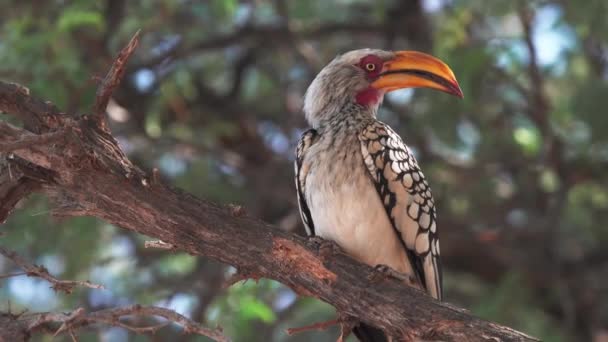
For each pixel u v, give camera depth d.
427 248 7.41
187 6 13.03
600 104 11.59
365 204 7.12
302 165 7.36
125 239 13.02
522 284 12.78
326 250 6.13
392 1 14.09
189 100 14.15
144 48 13.41
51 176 5.93
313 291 6.17
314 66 13.50
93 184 5.91
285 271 6.14
